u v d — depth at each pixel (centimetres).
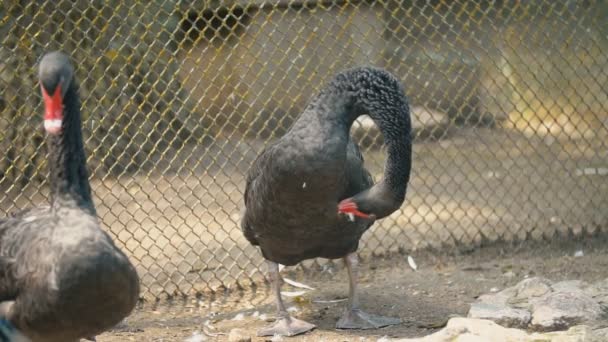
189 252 877
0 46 908
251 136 1193
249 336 736
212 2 1128
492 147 1347
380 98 654
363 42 1150
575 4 1145
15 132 976
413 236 1006
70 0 899
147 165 1106
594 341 640
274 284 767
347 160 702
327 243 735
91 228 517
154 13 1077
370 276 902
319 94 677
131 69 1084
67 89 531
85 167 543
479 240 984
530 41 1206
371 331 752
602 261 914
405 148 644
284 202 684
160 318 805
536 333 679
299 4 1016
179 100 1016
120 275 509
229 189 1123
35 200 976
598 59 1399
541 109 1466
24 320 523
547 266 905
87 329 521
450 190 1188
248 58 1166
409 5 1294
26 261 518
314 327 758
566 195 1134
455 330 660
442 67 1281
